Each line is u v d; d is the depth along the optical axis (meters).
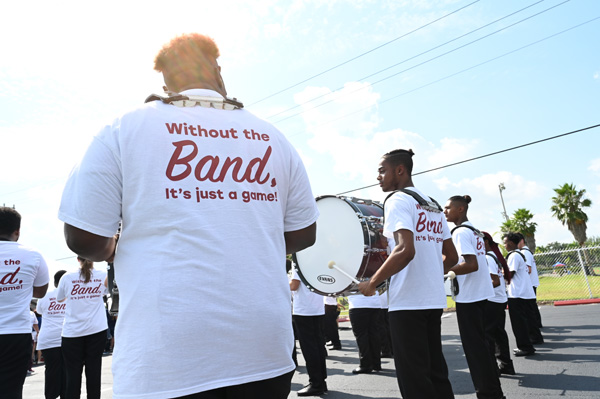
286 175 1.57
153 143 1.34
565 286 18.36
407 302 3.00
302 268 4.16
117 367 1.23
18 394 3.62
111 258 1.46
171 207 1.29
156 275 1.23
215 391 1.23
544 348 7.48
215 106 1.51
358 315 6.66
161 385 1.16
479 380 4.17
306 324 5.63
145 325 1.20
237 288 1.28
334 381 6.25
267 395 1.31
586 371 5.48
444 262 3.73
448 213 4.86
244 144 1.47
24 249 3.83
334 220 3.97
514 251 7.55
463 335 4.34
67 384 5.12
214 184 1.36
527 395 4.64
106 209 1.29
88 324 5.22
